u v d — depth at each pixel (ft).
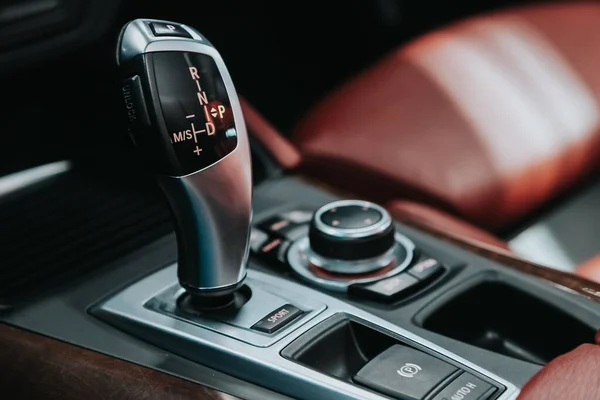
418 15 5.28
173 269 2.14
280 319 1.90
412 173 3.52
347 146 3.64
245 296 1.99
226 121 1.78
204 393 1.78
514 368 1.80
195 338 1.87
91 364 1.89
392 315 1.96
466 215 3.52
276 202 2.48
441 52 4.06
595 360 1.69
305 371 1.77
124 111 1.75
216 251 1.84
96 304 2.06
